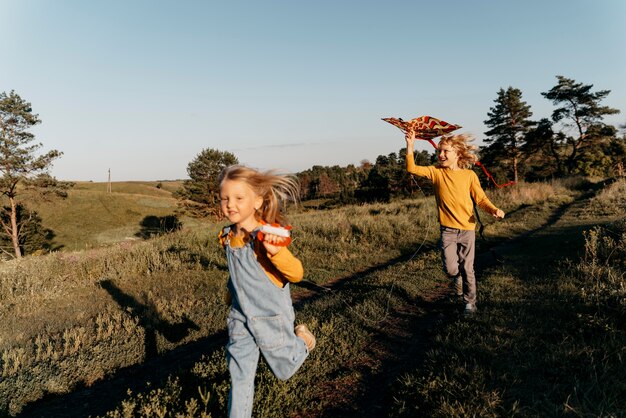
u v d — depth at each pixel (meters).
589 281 5.32
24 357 4.87
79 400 4.07
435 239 12.61
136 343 5.20
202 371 3.82
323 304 6.10
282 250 2.14
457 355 3.74
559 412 2.79
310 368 3.90
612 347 3.51
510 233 12.86
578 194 27.27
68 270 10.32
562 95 53.97
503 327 4.39
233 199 2.25
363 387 3.67
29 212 41.75
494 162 59.00
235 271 2.34
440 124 5.22
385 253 10.91
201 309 6.56
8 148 38.62
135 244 12.95
